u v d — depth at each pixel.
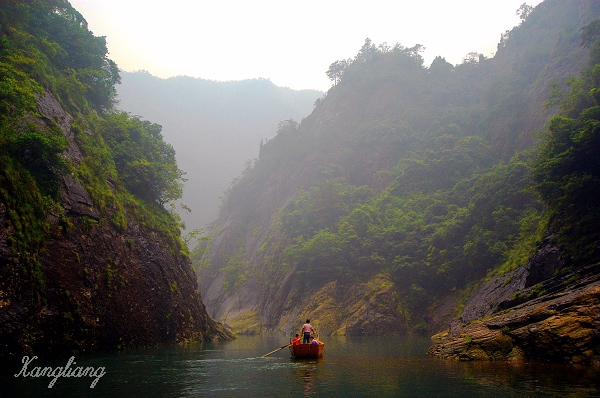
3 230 20.44
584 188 28.22
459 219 60.28
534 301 24.27
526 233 47.22
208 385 15.74
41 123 27.73
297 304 72.75
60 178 26.47
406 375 17.66
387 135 102.69
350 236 71.88
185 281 41.88
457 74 120.00
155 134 50.81
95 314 26.70
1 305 19.86
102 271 28.56
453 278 58.69
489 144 84.94
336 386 15.39
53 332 23.00
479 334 22.73
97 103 46.16
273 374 18.55
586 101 41.22
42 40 36.97
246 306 93.00
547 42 99.62
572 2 102.75
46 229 24.06
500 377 15.93
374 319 59.41
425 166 82.50
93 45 44.88
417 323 59.72
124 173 39.88
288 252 80.56
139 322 31.80
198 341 41.12
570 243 28.02
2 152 22.27
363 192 90.38
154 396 13.65
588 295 19.41
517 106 84.06
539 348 19.41
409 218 71.31
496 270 48.66
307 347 24.80
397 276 64.69
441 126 97.44
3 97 24.73
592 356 17.81
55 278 23.75
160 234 39.34
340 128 117.94
